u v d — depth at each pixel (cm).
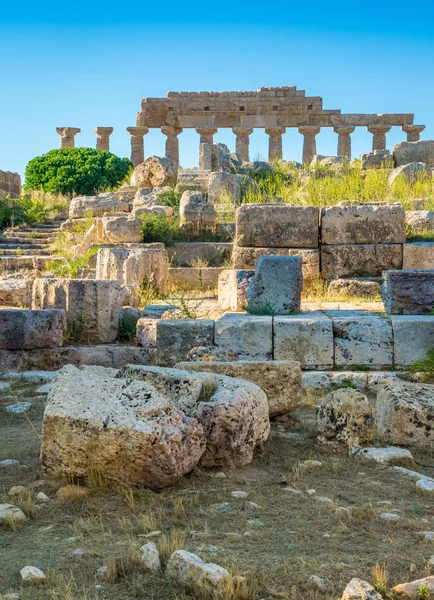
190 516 474
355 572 389
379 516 471
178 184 2173
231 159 2653
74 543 434
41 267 1833
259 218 1517
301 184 2275
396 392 671
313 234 1511
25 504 488
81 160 2981
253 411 598
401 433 646
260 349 934
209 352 840
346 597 356
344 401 643
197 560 389
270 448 635
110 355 1028
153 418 525
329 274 1502
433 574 387
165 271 1528
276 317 977
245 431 584
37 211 2403
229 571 384
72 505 500
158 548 416
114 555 414
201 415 575
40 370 1018
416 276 1017
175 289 1578
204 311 1177
